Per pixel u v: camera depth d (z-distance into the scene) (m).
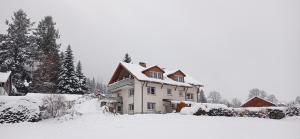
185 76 47.56
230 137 14.28
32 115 23.33
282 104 54.31
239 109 34.53
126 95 44.22
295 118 30.36
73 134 16.55
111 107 42.28
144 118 24.62
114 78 48.59
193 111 30.62
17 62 51.31
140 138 14.44
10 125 21.27
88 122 21.88
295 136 14.53
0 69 50.41
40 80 52.22
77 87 55.84
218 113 31.38
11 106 23.03
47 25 59.81
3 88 42.06
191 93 47.47
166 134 15.48
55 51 58.50
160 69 43.78
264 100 55.84
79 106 35.84
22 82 51.91
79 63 61.03
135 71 42.53
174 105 43.12
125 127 18.70
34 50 53.91
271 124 20.28
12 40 52.66
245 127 18.23
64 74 55.06
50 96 26.19
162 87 42.97
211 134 15.23
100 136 15.45
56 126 20.52
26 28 55.62
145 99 40.19
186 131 16.47
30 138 15.55
